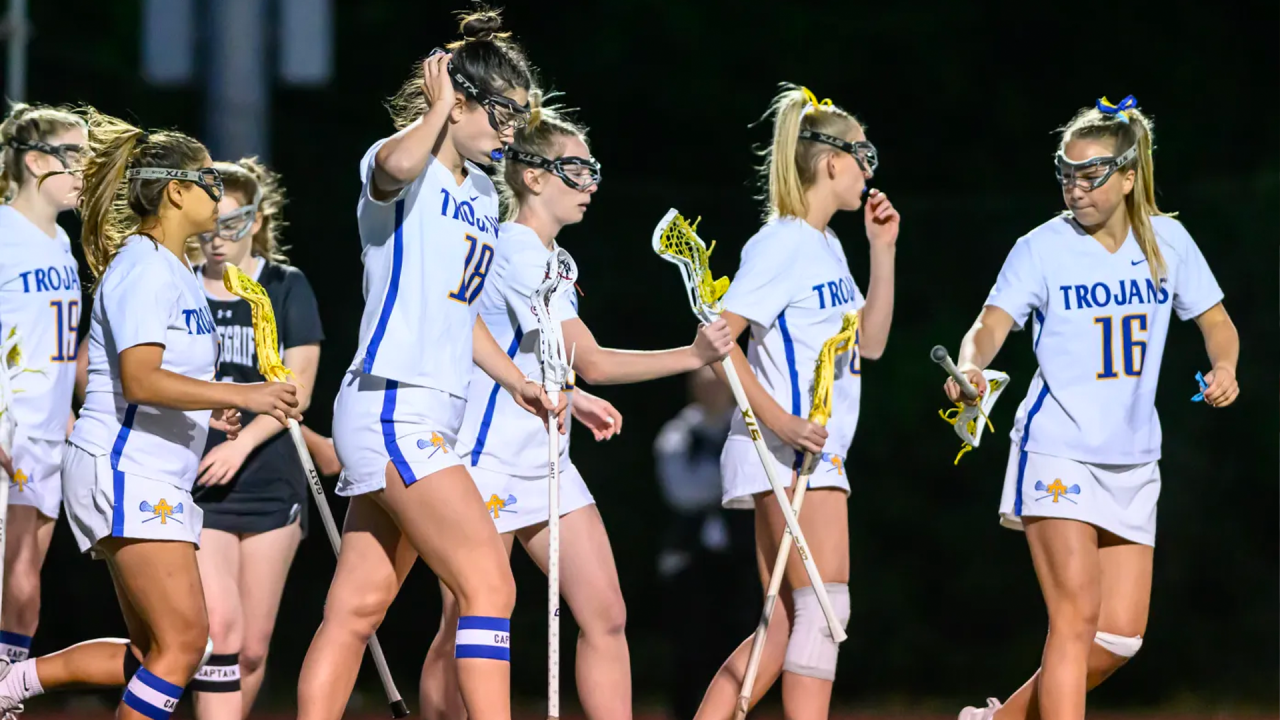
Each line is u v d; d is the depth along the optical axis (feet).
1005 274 69.31
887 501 128.88
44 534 76.84
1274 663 127.44
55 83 136.67
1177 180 184.55
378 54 188.75
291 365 78.38
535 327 65.51
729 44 189.67
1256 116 186.60
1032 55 189.26
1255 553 127.13
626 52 189.57
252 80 107.34
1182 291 69.36
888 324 71.72
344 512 121.29
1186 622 127.85
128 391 59.00
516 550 126.00
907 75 189.37
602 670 66.59
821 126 68.33
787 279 66.85
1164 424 127.13
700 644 101.14
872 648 129.39
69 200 75.56
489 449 65.62
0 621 70.08
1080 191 66.69
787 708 66.90
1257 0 186.80
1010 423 127.85
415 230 56.65
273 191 79.87
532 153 66.18
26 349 74.38
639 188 127.03
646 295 125.80
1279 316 125.70
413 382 56.49
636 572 126.21
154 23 105.81
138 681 61.62
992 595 128.57
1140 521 67.92
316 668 59.52
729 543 101.14
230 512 74.43
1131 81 188.24
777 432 64.80
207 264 76.69
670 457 102.32
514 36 190.29
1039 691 67.62
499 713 56.24
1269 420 125.80
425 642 127.13
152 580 61.26
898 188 189.37
